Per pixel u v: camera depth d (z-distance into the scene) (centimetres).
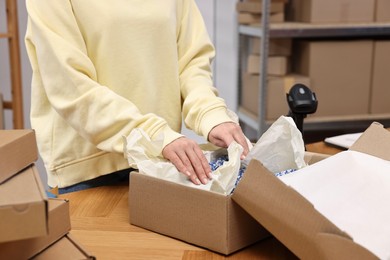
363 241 73
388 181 82
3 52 265
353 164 85
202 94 121
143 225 94
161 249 86
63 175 121
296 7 307
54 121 121
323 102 299
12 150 68
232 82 336
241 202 80
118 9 116
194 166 97
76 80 108
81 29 115
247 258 83
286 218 73
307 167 86
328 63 295
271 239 90
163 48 124
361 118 302
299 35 284
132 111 107
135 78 121
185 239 88
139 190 93
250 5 304
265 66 286
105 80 119
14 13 233
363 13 295
